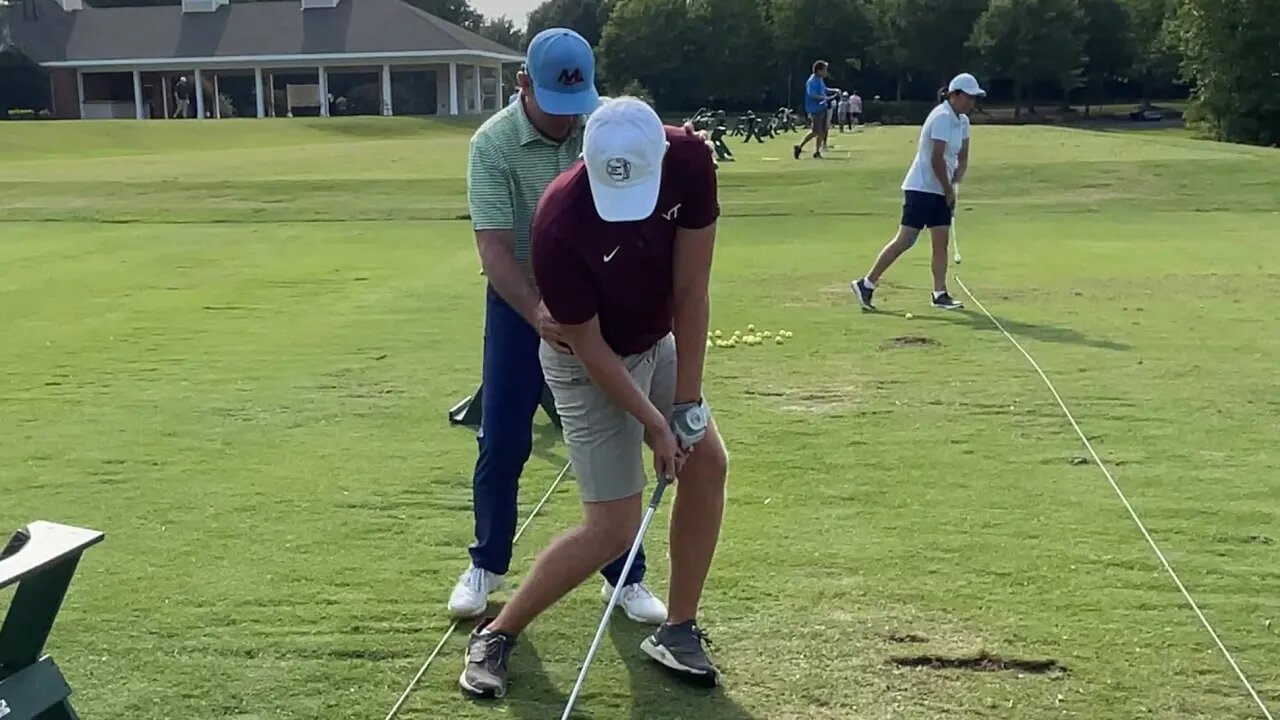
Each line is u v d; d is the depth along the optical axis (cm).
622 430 335
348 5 6262
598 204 304
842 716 334
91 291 1109
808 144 3025
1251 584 416
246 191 1938
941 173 910
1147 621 388
